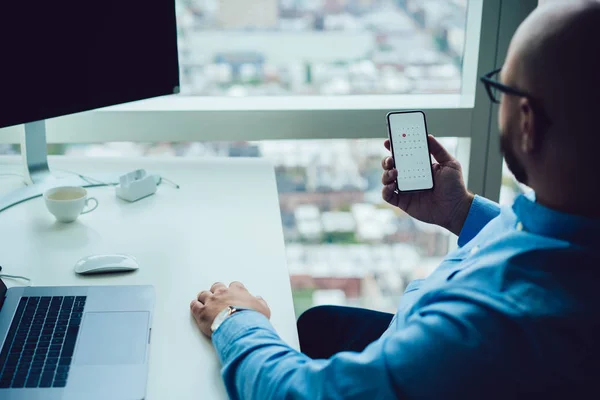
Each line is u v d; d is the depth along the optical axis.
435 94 1.92
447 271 0.98
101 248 1.24
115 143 1.79
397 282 2.13
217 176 1.61
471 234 1.27
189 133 1.79
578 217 0.75
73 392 0.85
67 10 1.27
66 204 1.32
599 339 0.72
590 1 0.71
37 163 1.53
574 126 0.70
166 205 1.44
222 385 0.90
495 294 0.74
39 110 1.28
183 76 1.84
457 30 1.86
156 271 1.17
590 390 0.73
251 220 1.38
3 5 1.18
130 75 1.41
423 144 1.31
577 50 0.68
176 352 0.96
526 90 0.72
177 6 1.75
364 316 1.36
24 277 1.13
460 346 0.73
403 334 0.77
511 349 0.72
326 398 0.78
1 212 1.38
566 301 0.72
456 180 1.29
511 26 1.75
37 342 0.94
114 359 0.92
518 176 0.80
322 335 1.35
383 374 0.76
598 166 0.71
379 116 1.81
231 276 1.16
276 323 1.03
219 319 0.97
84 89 1.34
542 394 0.72
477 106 1.82
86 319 1.00
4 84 1.22
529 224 0.79
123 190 1.46
